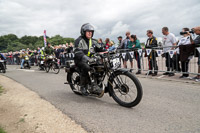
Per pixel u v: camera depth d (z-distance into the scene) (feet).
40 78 22.12
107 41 28.76
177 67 18.30
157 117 8.53
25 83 18.75
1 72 33.35
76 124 7.94
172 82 16.22
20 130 7.60
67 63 13.65
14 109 10.35
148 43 20.95
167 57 19.38
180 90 13.38
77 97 12.49
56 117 8.84
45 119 8.65
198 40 15.78
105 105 10.48
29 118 8.87
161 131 7.12
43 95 13.25
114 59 10.22
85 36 11.48
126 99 11.00
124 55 23.30
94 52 11.21
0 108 10.64
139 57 21.76
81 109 9.87
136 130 7.23
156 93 12.87
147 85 15.58
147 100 11.28
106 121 8.16
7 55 73.15
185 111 9.23
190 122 7.91
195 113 8.92
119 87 10.08
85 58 10.80
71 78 13.83
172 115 8.75
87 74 11.10
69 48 34.65
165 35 19.61
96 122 8.07
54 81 19.42
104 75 10.77
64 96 12.84
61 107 10.32
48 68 28.35
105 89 10.55
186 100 11.02
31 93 14.02
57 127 7.73
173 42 18.74
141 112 9.22
